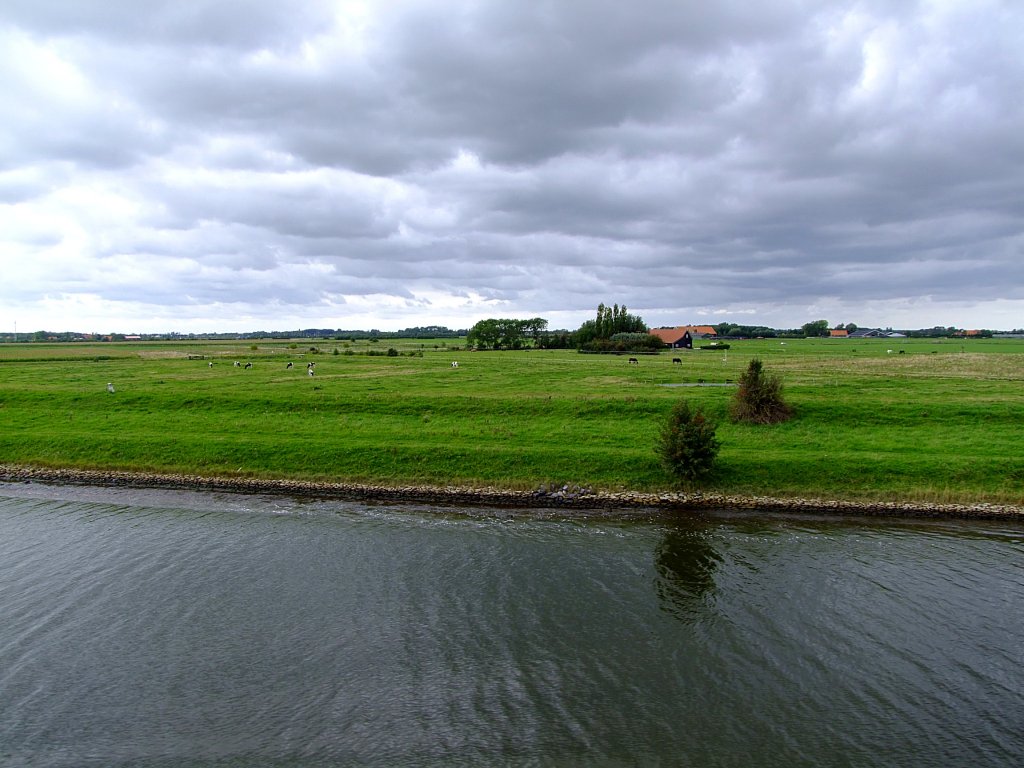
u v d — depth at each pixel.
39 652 18.95
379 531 30.00
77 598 22.52
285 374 77.44
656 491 35.19
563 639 19.64
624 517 32.09
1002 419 44.06
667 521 31.38
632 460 38.06
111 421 50.12
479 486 36.53
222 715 16.06
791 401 49.81
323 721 15.83
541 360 102.62
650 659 18.55
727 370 79.44
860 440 41.16
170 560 26.12
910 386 58.69
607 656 18.69
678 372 77.44
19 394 57.81
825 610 21.53
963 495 32.81
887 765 14.23
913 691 17.02
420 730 15.51
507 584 23.61
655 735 15.31
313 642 19.45
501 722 15.78
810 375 69.62
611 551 27.14
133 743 15.05
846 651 18.98
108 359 105.00
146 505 34.56
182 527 30.62
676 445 35.34
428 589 23.19
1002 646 19.25
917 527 30.22
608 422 47.94
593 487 35.81
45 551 27.19
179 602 22.16
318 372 80.62
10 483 39.16
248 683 17.39
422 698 16.73
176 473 39.94
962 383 60.56
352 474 38.62
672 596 22.59
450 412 51.56
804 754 14.60
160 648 19.16
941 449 38.44
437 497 35.62
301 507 34.12
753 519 31.64
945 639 19.66
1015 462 35.25
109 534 29.52
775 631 20.12
